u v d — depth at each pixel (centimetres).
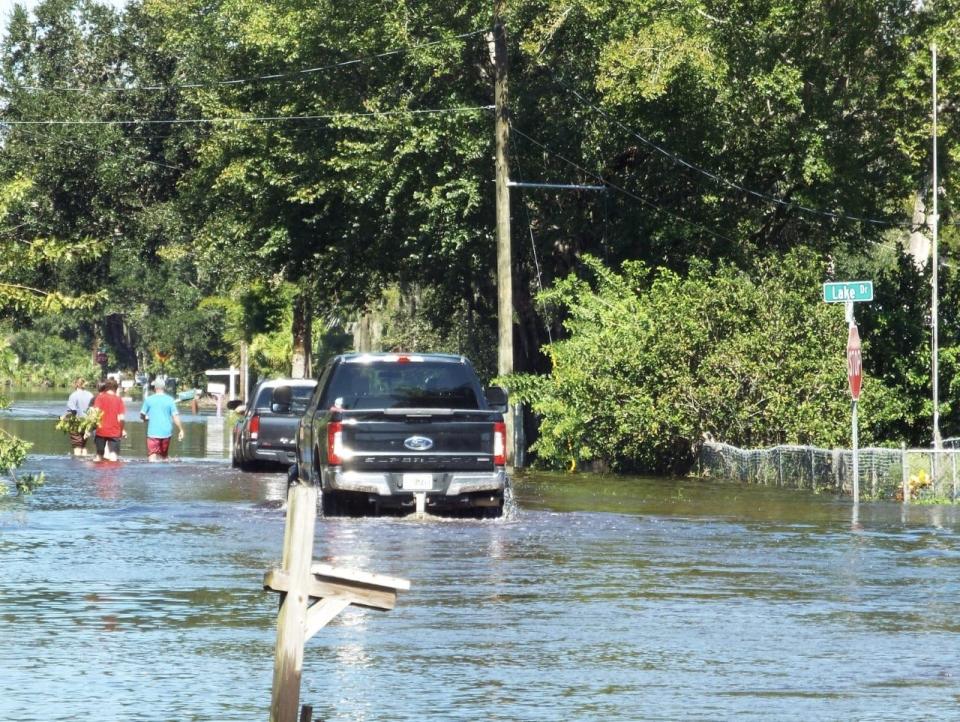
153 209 10769
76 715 1350
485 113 7106
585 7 6831
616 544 2775
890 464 4031
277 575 1076
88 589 2156
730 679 1530
